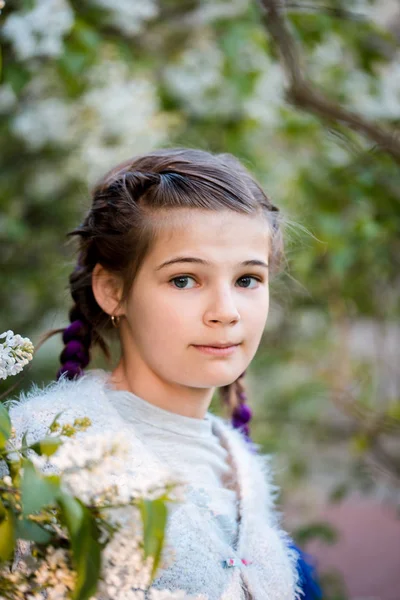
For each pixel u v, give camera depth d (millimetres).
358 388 2852
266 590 1107
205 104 2348
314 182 2209
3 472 926
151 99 2379
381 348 2953
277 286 1930
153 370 1089
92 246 1207
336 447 3436
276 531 1245
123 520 734
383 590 3195
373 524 3752
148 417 1108
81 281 1235
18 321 2664
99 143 2441
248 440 1405
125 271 1104
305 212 2215
